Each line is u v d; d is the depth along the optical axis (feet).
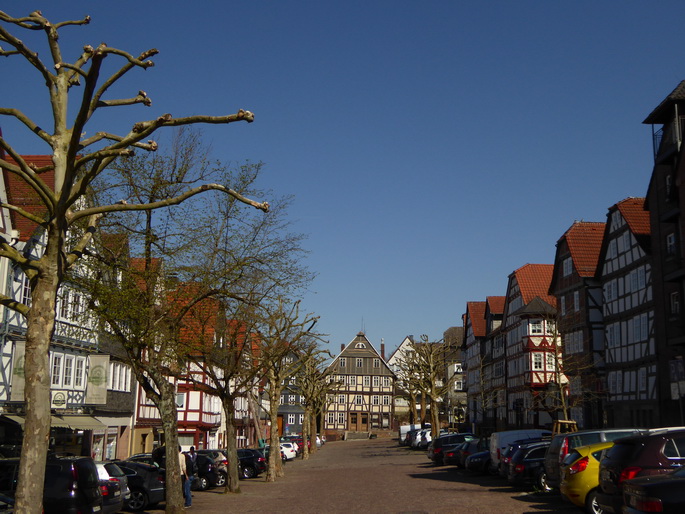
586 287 161.07
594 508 53.83
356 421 387.75
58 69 37.65
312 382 212.84
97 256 64.18
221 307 79.15
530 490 81.61
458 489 87.20
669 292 123.65
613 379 149.59
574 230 173.58
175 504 67.92
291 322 113.50
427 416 392.47
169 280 67.00
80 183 34.99
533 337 190.29
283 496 89.81
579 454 55.77
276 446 130.52
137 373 68.49
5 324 88.17
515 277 211.00
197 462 103.86
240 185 72.43
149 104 38.96
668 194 124.47
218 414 200.75
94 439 118.21
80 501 51.13
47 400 34.55
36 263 35.42
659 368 124.77
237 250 73.00
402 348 434.30
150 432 149.69
